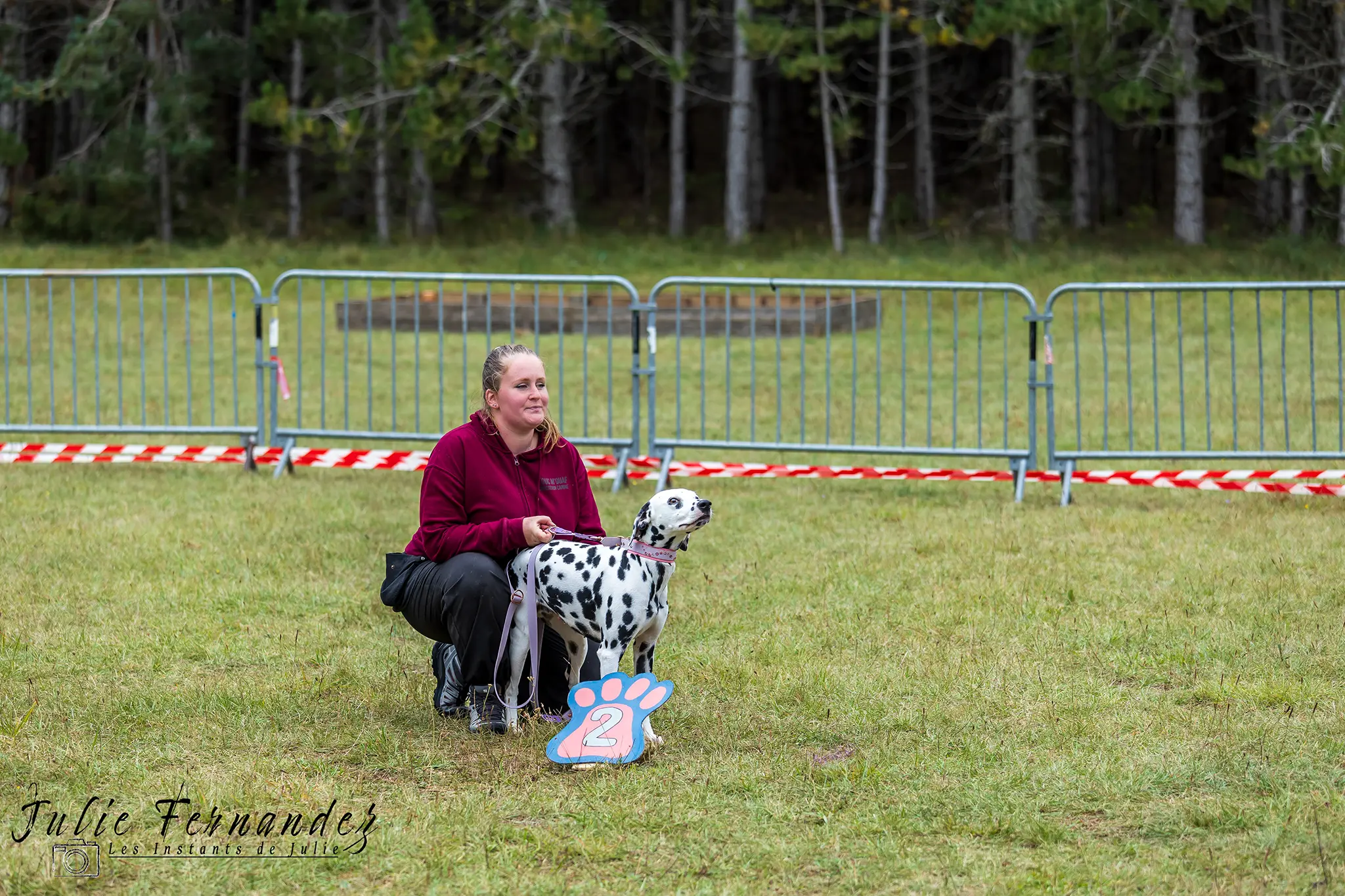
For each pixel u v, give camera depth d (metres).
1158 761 4.54
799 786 4.39
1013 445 11.45
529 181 44.38
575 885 3.69
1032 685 5.39
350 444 11.88
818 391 14.76
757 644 5.96
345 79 31.81
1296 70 26.67
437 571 4.87
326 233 34.91
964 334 19.05
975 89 44.00
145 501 8.96
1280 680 5.37
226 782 4.36
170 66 34.06
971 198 42.44
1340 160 22.64
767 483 9.98
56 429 10.23
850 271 25.80
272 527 8.20
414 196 33.97
